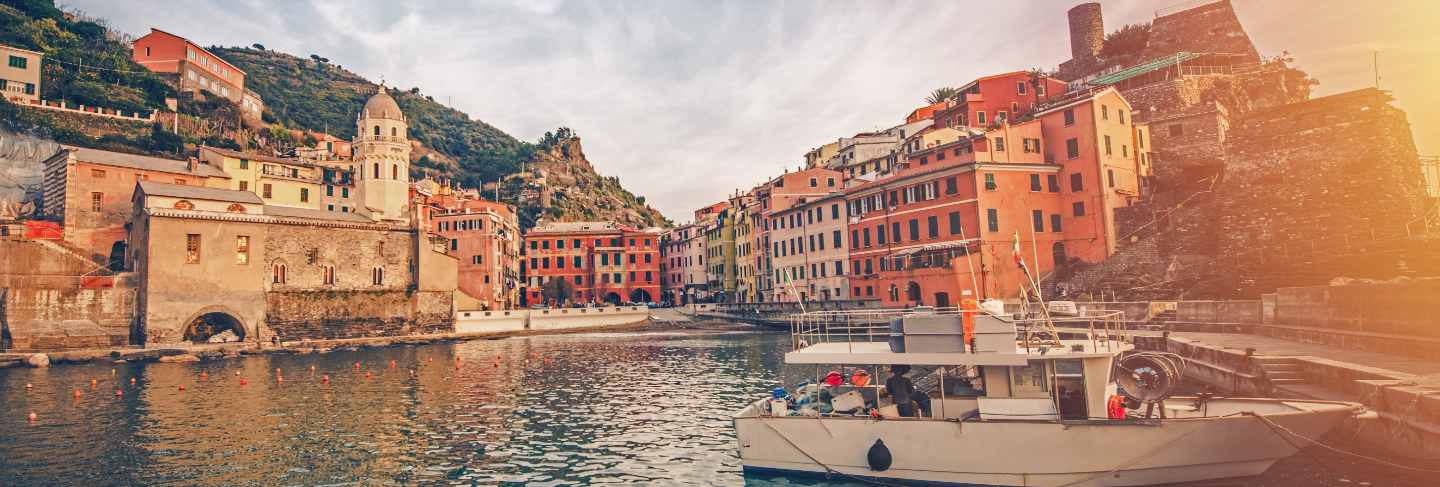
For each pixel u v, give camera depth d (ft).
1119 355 61.52
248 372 159.43
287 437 88.38
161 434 90.22
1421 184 168.55
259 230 236.84
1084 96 225.56
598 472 71.26
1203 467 55.11
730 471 70.33
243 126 419.33
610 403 112.16
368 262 264.11
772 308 287.28
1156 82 248.32
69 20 378.53
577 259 429.79
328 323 249.75
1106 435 55.01
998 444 56.80
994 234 205.16
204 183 272.92
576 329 306.96
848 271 257.55
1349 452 59.98
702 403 111.14
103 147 297.74
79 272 209.46
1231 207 185.37
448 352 210.79
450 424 96.22
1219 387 96.07
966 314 59.16
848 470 61.46
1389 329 93.81
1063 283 202.08
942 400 61.05
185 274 219.00
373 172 309.22
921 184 224.12
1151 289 178.60
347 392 126.72
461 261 347.56
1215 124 214.90
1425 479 54.03
